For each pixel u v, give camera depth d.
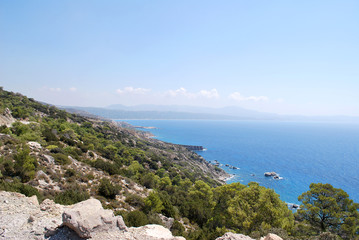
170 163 120.25
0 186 19.41
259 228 24.44
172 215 33.25
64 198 22.50
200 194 48.38
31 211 14.00
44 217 13.30
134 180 53.69
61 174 33.84
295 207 81.06
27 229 11.65
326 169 147.88
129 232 12.53
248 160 179.62
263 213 26.45
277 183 116.31
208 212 37.84
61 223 12.55
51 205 15.13
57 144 55.12
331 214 27.28
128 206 30.36
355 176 129.25
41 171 30.28
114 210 27.56
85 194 27.27
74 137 78.81
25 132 54.66
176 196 50.25
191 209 39.00
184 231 27.16
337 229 27.19
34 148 40.94
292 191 102.69
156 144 197.38
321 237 19.03
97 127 138.12
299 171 143.00
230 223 30.36
